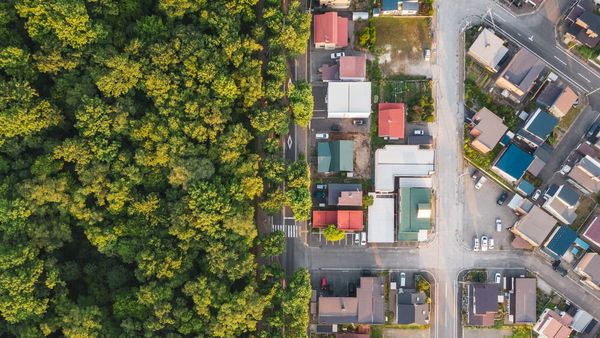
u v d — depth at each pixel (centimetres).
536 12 11850
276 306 11294
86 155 10325
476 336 11862
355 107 11512
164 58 10425
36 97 10344
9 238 10206
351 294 11756
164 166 10694
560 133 11819
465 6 11862
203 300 10412
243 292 10519
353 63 11525
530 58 11400
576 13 11612
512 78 11406
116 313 10712
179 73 10638
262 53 11531
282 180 11062
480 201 11869
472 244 11856
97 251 11225
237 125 10638
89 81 10419
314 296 11775
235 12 10844
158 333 10675
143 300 10469
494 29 11881
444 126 11850
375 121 11806
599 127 11631
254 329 10694
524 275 11825
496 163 11581
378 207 11694
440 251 11875
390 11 11706
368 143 11850
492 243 11794
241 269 10569
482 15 11844
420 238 11669
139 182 10594
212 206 10406
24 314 10119
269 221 11738
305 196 11044
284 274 11256
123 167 10525
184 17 11031
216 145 10681
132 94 10669
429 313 11812
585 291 11794
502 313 11800
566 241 11512
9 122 9950
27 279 10019
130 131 10519
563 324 11444
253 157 10788
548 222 11475
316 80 11856
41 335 10350
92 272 11000
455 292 11869
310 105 11144
